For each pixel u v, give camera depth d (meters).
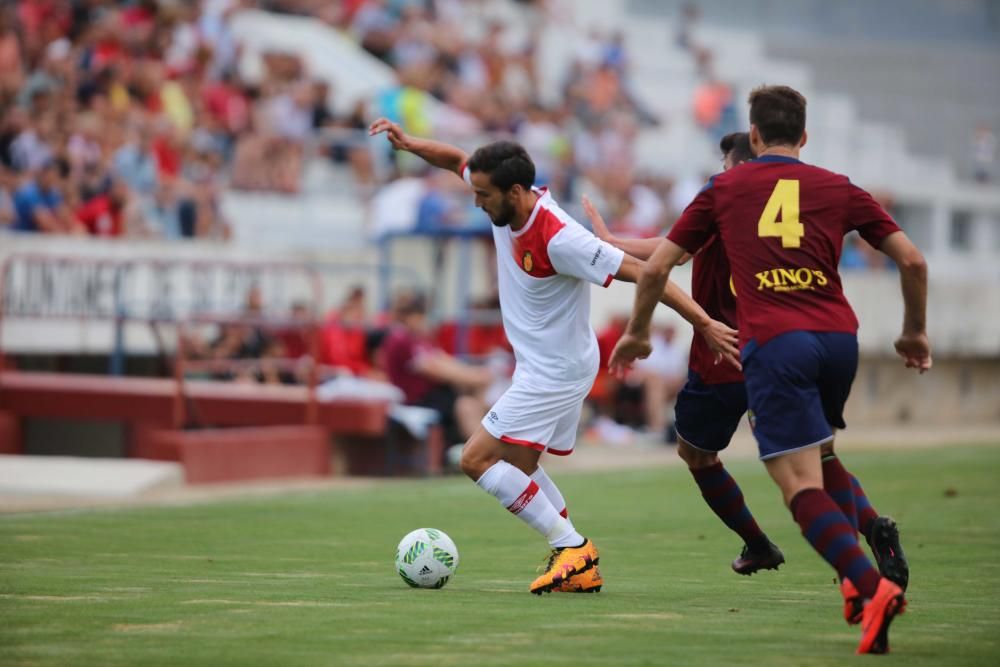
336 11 98.44
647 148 99.12
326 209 76.25
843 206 19.00
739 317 18.95
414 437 54.25
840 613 21.06
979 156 106.75
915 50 122.38
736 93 103.12
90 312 59.16
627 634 18.89
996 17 126.44
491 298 67.62
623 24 117.38
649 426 68.00
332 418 53.22
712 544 32.72
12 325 56.72
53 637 18.67
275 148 75.06
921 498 43.50
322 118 80.38
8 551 30.45
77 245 58.97
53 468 47.66
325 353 61.16
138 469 47.38
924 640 18.53
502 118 87.00
